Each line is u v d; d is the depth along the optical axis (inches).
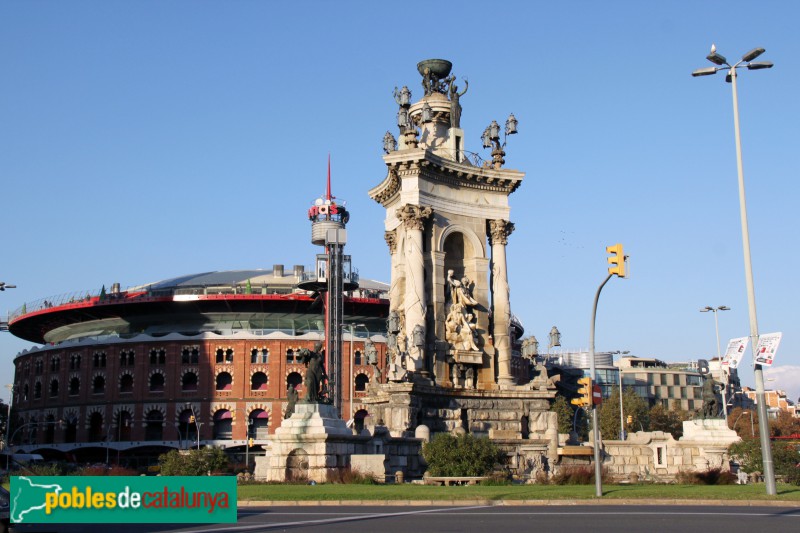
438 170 2181.3
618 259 1290.6
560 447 2015.3
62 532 838.5
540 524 867.4
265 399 4768.7
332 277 3472.0
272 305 5201.8
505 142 2338.8
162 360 4891.7
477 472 1660.9
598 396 1273.4
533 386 2178.9
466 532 796.0
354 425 2074.3
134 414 4827.8
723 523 871.1
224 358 4845.0
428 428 1925.4
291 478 1573.6
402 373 1982.0
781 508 1077.8
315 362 1660.9
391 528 837.8
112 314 5364.2
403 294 2180.1
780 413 7293.3
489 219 2285.9
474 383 2160.4
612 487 1439.5
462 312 2175.2
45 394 5211.6
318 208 4247.0
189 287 5452.8
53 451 5068.9
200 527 868.6
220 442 4662.9
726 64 1386.6
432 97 2336.4
